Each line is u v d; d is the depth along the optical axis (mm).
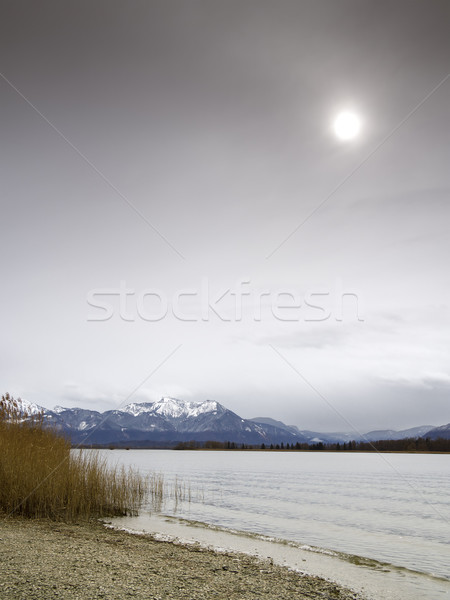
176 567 11594
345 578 12203
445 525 24172
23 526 15570
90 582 9281
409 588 11586
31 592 8367
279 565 13133
